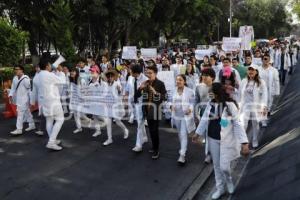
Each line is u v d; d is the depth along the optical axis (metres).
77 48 30.27
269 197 5.85
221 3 44.84
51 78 8.71
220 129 6.13
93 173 7.52
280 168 6.74
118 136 10.17
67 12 22.67
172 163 8.08
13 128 11.04
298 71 23.95
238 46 17.66
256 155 8.41
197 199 6.57
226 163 6.07
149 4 27.16
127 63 14.02
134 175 7.42
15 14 26.11
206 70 7.63
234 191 6.65
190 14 36.62
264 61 11.22
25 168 7.80
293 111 10.80
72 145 9.36
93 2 24.64
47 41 28.89
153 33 40.31
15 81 10.23
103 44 30.38
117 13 25.47
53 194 6.56
